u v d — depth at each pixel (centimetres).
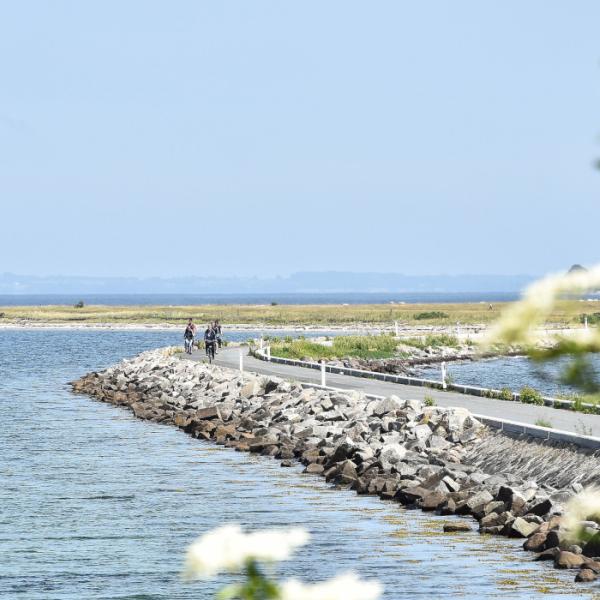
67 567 4931
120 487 7219
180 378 15112
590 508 767
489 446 7575
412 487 6569
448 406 9638
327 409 10356
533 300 591
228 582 4622
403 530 5659
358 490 6956
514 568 4719
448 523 5644
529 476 6644
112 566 4931
